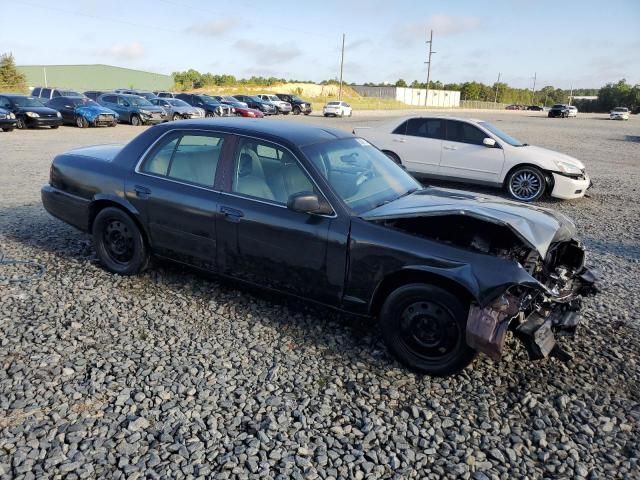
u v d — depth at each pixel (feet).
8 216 23.06
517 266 10.52
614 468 9.13
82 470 8.42
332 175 13.11
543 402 10.95
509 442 9.71
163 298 14.93
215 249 14.14
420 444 9.52
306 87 277.64
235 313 14.23
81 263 17.28
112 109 84.12
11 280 15.71
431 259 11.14
